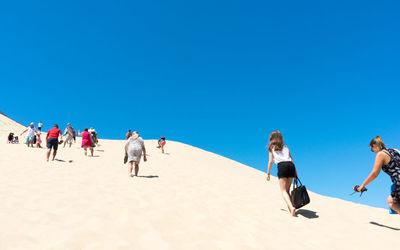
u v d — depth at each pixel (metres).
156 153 16.59
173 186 6.76
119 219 3.80
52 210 3.99
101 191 5.44
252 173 14.14
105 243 2.97
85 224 3.50
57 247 2.78
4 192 4.77
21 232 3.09
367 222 4.70
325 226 4.30
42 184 5.68
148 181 7.10
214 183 8.09
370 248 3.43
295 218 4.66
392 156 3.84
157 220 3.91
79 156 11.59
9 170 6.97
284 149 4.93
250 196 6.51
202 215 4.39
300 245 3.41
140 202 4.82
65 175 6.97
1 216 3.54
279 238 3.61
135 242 3.08
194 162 14.27
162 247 3.00
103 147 16.84
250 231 3.79
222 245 3.20
